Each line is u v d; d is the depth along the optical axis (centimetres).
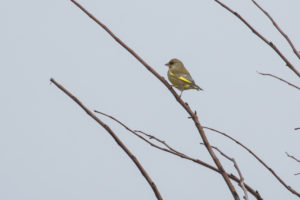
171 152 495
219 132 523
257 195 479
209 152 493
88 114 459
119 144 456
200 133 507
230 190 457
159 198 445
